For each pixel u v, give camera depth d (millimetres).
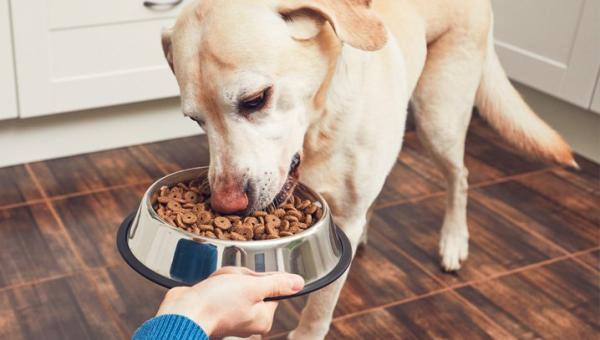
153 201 1305
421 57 1812
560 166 2928
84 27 2557
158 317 838
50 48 2533
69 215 2395
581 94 2814
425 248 2354
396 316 2037
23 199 2469
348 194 1652
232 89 1270
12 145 2662
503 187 2754
